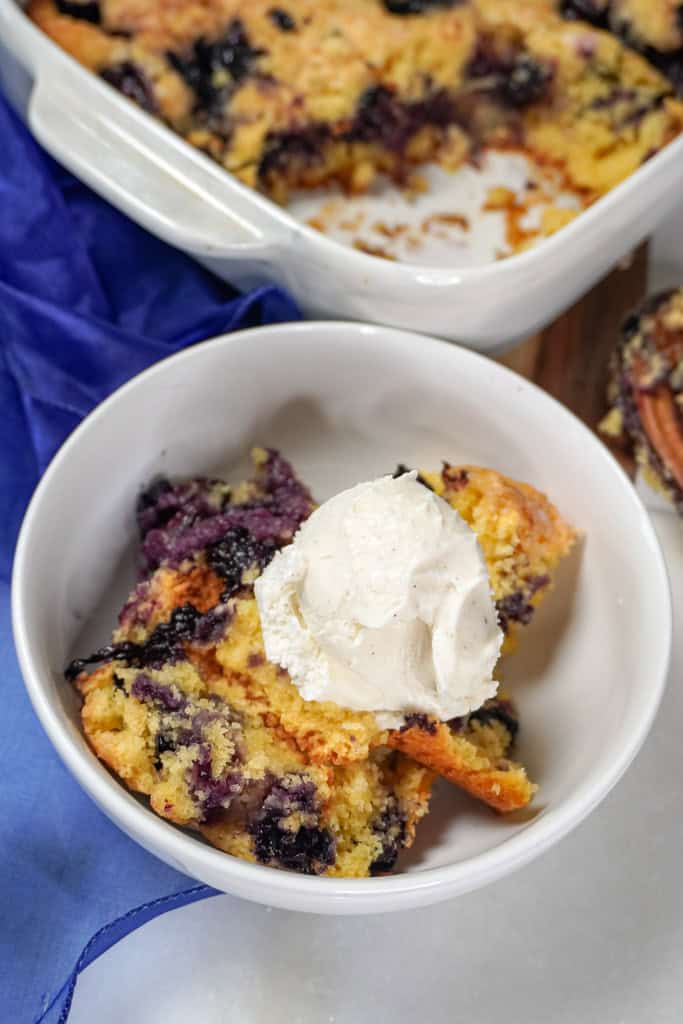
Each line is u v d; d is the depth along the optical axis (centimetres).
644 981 40
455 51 50
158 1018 39
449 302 44
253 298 46
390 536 36
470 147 52
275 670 38
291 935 40
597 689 40
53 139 44
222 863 34
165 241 46
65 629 40
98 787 35
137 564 42
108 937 38
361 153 51
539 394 42
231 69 49
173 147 43
